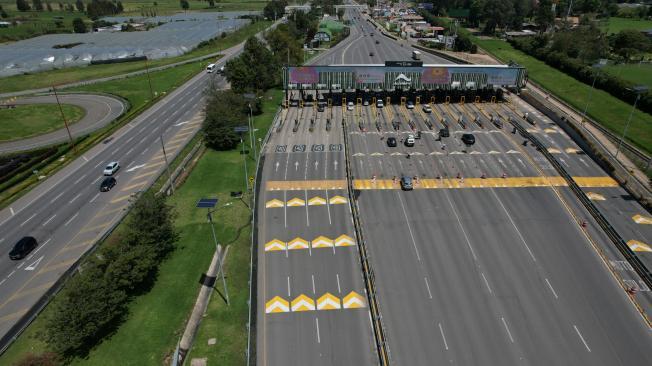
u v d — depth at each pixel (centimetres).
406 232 6475
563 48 15275
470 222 6694
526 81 12544
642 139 9038
